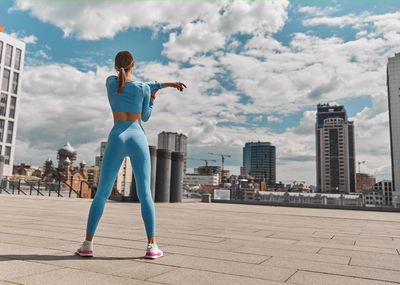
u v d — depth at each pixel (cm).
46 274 289
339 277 315
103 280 276
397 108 16000
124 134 380
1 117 7850
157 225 736
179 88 429
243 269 333
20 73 8381
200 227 716
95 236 528
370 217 1223
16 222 687
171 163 1920
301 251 452
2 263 325
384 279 312
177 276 297
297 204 1972
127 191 2020
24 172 13000
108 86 401
